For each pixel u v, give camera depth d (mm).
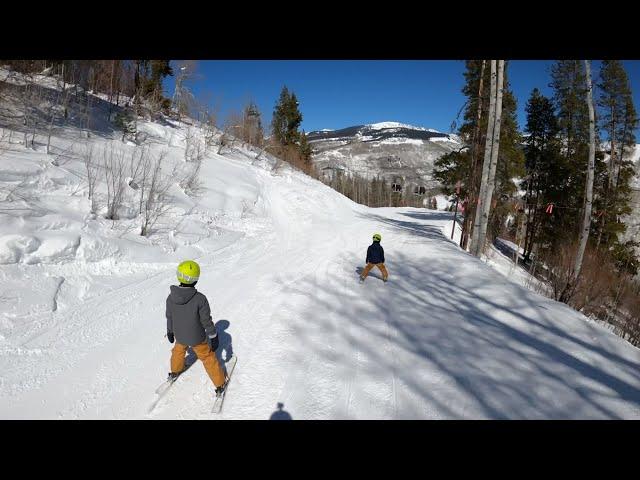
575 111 22984
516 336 5832
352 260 11039
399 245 13320
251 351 5242
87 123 13805
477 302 7301
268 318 6363
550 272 13719
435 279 8883
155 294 6754
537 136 26922
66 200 7887
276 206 17578
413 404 4172
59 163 9477
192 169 15172
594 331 6016
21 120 11531
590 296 11820
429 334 5906
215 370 4137
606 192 22438
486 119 19031
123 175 10539
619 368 4906
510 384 4535
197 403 4137
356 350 5367
